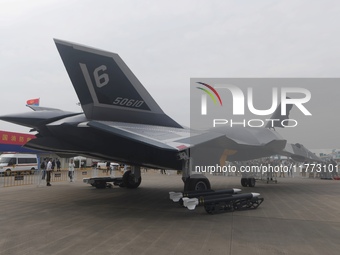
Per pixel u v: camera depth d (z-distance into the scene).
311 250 4.31
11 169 28.88
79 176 25.34
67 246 4.48
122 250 4.29
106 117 7.80
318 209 7.92
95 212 7.36
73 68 7.06
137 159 8.81
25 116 8.23
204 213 7.30
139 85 8.24
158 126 8.70
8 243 4.64
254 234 5.22
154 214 7.14
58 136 8.05
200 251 4.26
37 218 6.61
